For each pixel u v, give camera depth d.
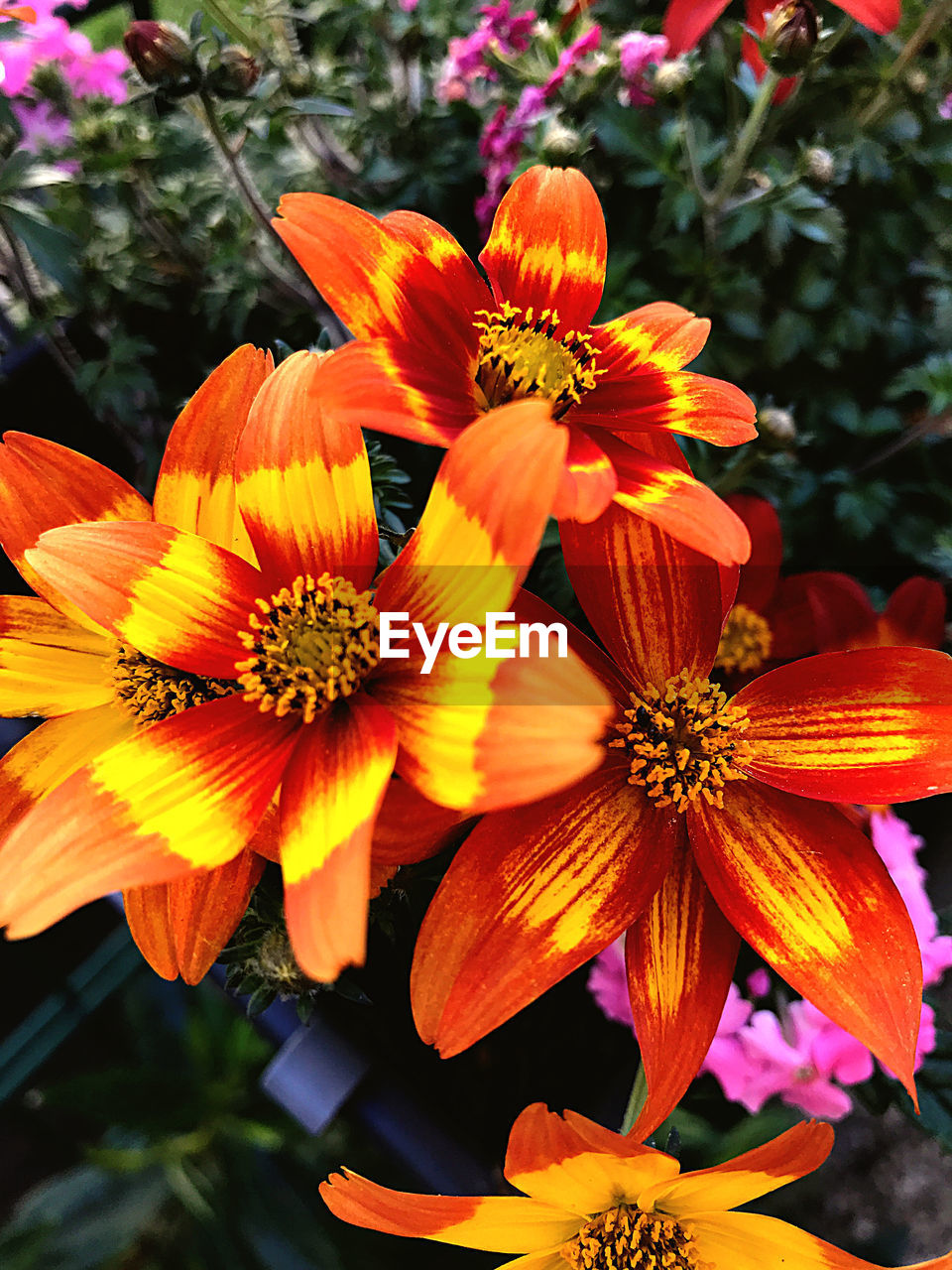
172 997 0.22
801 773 0.08
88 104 0.19
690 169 0.16
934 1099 0.13
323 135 0.19
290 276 0.19
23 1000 0.24
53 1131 0.24
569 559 0.09
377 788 0.06
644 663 0.09
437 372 0.08
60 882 0.07
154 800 0.07
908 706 0.08
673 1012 0.08
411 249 0.08
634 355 0.09
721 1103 0.16
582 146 0.14
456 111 0.18
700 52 0.19
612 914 0.08
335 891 0.06
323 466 0.08
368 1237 0.19
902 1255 0.19
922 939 0.13
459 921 0.07
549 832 0.08
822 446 0.19
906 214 0.18
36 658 0.09
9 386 0.19
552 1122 0.07
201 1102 0.19
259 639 0.08
